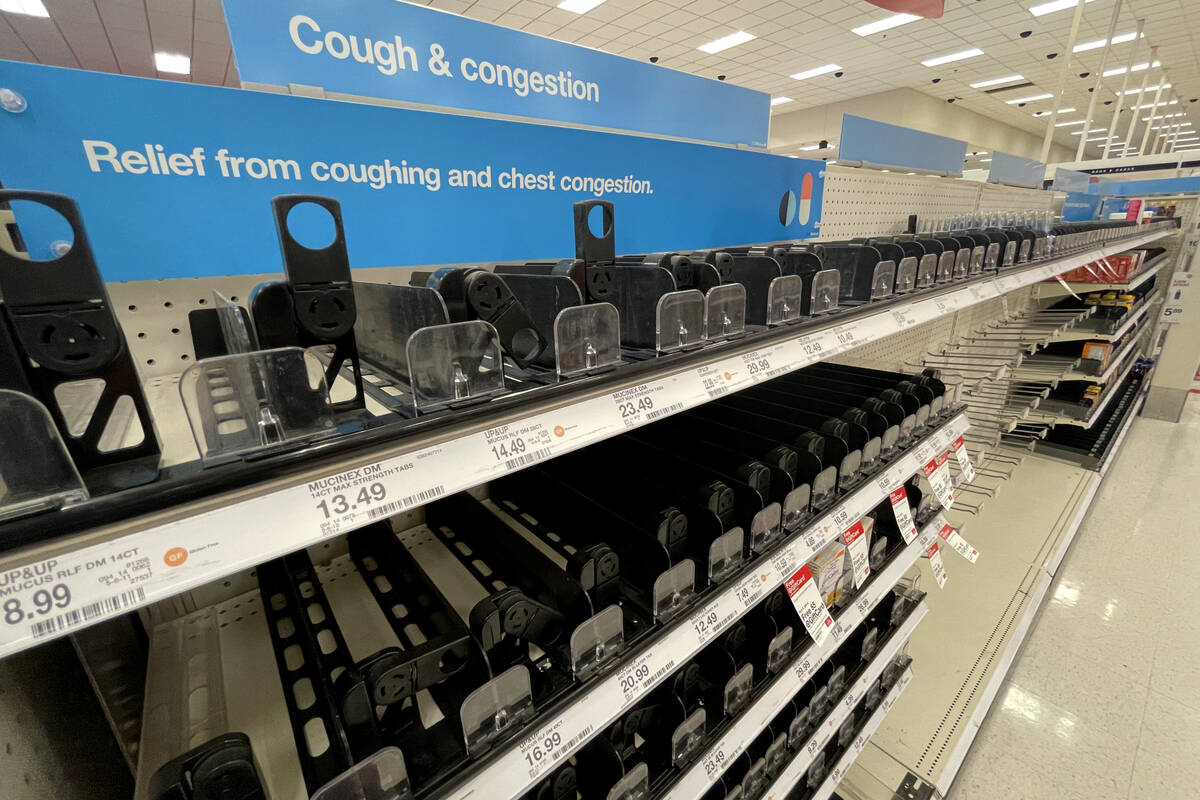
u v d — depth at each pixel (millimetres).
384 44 764
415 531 940
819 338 830
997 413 3027
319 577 808
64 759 464
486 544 825
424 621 667
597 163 1043
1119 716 1755
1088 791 1520
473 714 511
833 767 1222
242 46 649
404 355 519
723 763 821
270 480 369
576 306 531
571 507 854
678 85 1211
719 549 766
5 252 275
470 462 456
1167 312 4414
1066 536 2482
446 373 451
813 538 917
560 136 967
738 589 784
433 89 833
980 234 1409
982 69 8258
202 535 344
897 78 8719
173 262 624
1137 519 2957
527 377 550
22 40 5410
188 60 6383
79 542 307
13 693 395
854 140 1638
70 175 546
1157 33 6730
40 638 288
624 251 1142
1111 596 2334
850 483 1043
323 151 703
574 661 599
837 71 8375
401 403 479
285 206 361
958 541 1549
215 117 616
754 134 1442
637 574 762
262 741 562
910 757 1449
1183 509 3059
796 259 909
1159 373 4562
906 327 992
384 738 542
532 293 610
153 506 327
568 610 660
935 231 1879
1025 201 3125
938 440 1317
